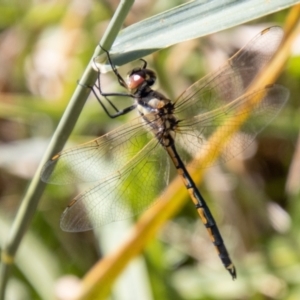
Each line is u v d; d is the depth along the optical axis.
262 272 0.48
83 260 0.50
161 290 0.48
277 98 0.46
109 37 0.42
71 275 0.50
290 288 0.48
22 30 0.52
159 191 0.46
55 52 0.52
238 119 0.46
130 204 0.46
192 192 0.47
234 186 0.49
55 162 0.43
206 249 0.50
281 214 0.49
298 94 0.50
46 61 0.52
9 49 0.52
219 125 0.46
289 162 0.51
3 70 0.52
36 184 0.43
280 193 0.51
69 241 0.50
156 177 0.46
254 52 0.46
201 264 0.49
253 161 0.51
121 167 0.45
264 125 0.46
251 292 0.48
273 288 0.48
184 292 0.48
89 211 0.45
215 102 0.46
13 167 0.51
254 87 0.46
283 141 0.51
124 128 0.46
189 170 0.47
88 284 0.45
